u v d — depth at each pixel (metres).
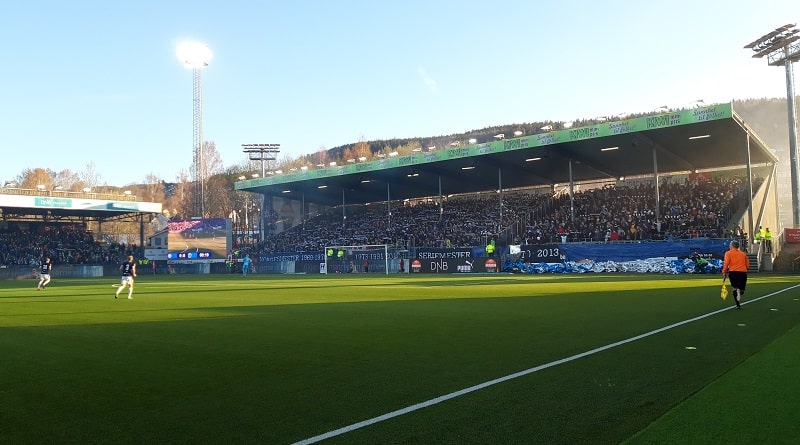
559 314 13.84
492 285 27.39
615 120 42.94
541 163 50.75
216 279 42.03
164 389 6.75
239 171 109.81
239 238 79.62
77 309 17.31
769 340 9.34
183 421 5.45
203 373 7.62
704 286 23.50
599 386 6.46
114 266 60.06
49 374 7.66
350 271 55.31
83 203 59.34
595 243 41.94
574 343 9.40
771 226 48.47
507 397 6.06
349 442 4.76
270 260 61.06
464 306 16.47
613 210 49.97
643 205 49.25
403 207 67.44
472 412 5.55
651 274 37.78
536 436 4.83
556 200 55.38
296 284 31.70
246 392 6.54
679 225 43.38
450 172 54.91
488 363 7.88
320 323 12.91
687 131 39.47
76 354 9.20
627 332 10.50
